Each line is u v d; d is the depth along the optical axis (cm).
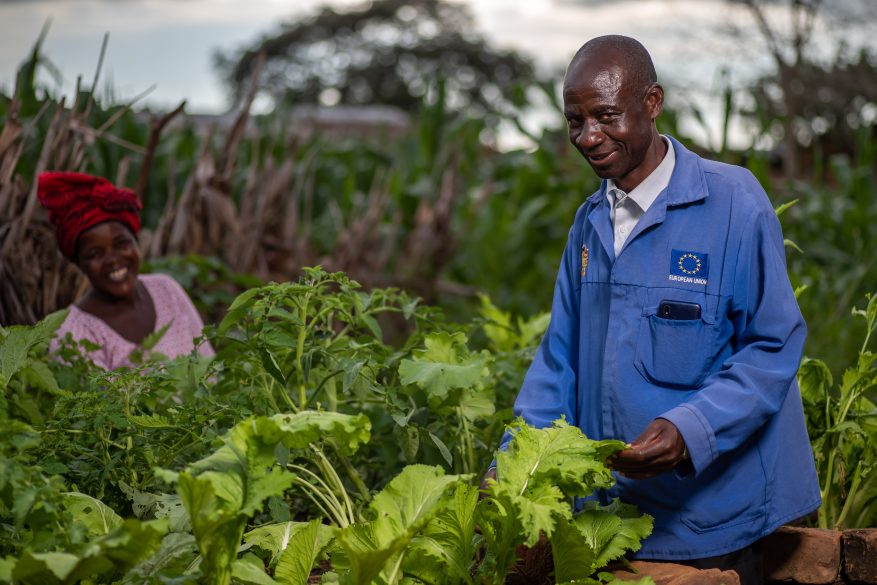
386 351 274
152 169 588
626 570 232
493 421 279
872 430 294
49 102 458
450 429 281
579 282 252
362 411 285
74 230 338
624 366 234
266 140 714
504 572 216
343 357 260
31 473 189
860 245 697
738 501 232
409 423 256
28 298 382
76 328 346
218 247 488
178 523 211
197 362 264
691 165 236
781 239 234
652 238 234
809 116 1385
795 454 238
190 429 240
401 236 714
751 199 231
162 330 313
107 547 178
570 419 247
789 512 236
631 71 225
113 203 342
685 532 234
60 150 405
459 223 790
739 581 224
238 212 598
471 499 215
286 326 265
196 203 482
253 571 193
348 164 831
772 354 226
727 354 235
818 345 493
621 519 227
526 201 819
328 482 252
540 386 250
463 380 243
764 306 227
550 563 243
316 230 683
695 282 231
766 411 221
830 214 757
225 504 186
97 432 240
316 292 257
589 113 225
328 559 246
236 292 470
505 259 793
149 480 238
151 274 403
